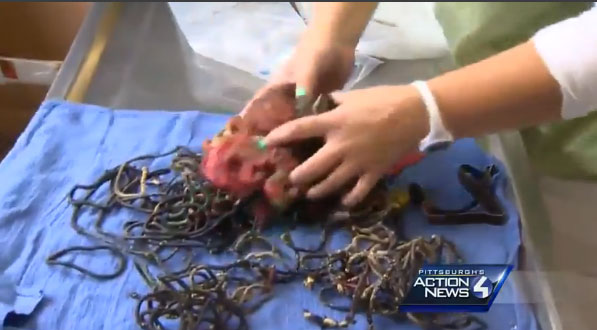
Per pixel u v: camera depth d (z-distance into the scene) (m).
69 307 0.60
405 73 0.92
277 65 0.92
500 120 0.64
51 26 0.91
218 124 0.81
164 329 0.58
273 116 0.70
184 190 0.69
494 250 0.67
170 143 0.77
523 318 0.62
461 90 0.63
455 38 0.94
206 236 0.66
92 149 0.76
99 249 0.65
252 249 0.66
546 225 0.72
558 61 0.61
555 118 0.64
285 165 0.67
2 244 0.64
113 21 0.98
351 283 0.62
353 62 0.82
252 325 0.59
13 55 0.87
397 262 0.62
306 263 0.65
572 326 0.62
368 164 0.65
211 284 0.61
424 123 0.64
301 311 0.61
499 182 0.75
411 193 0.72
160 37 0.96
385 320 0.60
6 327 0.58
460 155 0.78
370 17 0.84
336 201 0.69
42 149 0.75
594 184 0.77
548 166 0.78
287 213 0.69
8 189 0.70
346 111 0.65
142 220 0.68
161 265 0.64
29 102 0.83
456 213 0.70
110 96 0.86
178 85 0.89
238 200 0.67
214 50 0.94
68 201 0.69
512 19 0.90
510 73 0.62
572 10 0.88
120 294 0.61
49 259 0.64
